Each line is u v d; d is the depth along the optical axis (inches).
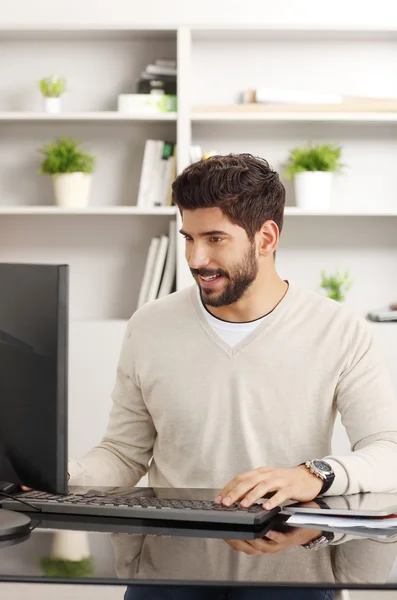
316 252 168.4
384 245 168.4
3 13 158.1
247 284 76.1
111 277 169.0
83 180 159.3
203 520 60.4
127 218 168.4
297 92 158.9
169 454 81.6
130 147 167.2
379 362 80.4
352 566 50.8
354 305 168.6
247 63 165.5
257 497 63.0
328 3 157.3
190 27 156.2
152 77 159.6
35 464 58.5
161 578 48.6
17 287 59.2
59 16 157.9
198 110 157.8
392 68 165.9
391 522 60.3
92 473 77.6
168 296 85.4
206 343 80.6
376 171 167.0
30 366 58.3
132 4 157.2
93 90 166.2
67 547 54.6
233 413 79.5
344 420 79.7
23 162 167.6
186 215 74.9
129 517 62.1
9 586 121.8
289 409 79.2
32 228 169.3
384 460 72.0
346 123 164.7
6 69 166.4
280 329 80.1
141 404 83.9
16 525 58.1
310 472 67.5
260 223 75.5
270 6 157.4
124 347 84.9
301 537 57.0
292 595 65.6
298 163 159.2
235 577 48.8
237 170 73.4
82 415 155.9
